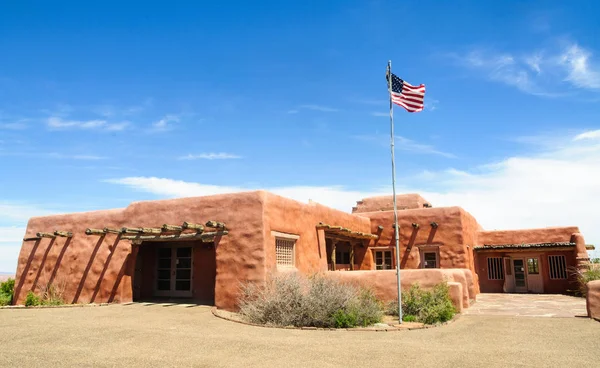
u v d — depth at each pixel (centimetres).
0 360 710
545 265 2308
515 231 2459
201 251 1689
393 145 1277
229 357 745
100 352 773
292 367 681
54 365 681
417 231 2303
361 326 1123
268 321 1159
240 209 1455
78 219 1823
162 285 1761
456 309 1345
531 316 1293
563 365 700
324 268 1772
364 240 2348
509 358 747
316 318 1104
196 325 1108
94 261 1720
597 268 2008
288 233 1553
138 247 1688
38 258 1880
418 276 1407
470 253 2292
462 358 745
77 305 1548
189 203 1569
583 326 1100
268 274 1380
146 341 877
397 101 1285
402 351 801
